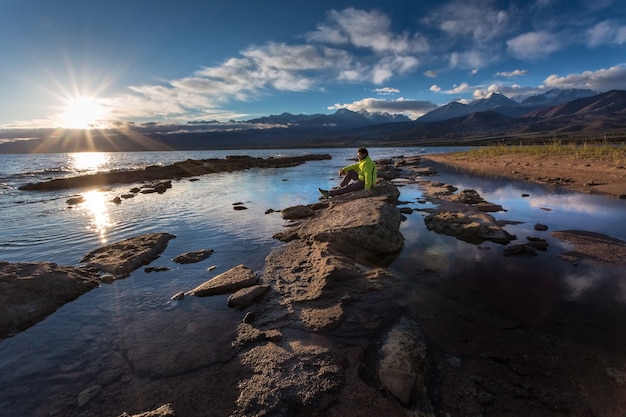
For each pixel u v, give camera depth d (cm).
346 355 396
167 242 859
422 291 559
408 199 1409
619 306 496
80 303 540
